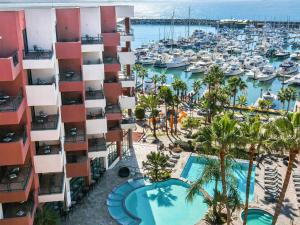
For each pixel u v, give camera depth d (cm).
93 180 5709
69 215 4950
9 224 3741
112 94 5909
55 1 6344
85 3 6525
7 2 5619
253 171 6216
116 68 5738
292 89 9512
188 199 4247
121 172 5912
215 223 4800
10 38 3709
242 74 13400
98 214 4994
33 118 4444
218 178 4216
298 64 14312
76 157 5131
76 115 4809
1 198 3662
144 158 6525
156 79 11088
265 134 3697
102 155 5372
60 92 4744
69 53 4472
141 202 5338
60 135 4606
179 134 7738
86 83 5409
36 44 4250
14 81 3878
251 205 5194
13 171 3991
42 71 4341
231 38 19838
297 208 5150
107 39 5597
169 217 5047
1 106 3600
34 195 4191
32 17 4178
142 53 16088
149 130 7950
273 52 16500
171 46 17912
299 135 3428
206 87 11625
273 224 3994
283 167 6288
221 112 8294
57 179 4650
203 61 14662
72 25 4722
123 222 4844
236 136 3616
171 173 6044
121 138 6069
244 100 9619
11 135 3822
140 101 8756
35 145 4384
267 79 12938
